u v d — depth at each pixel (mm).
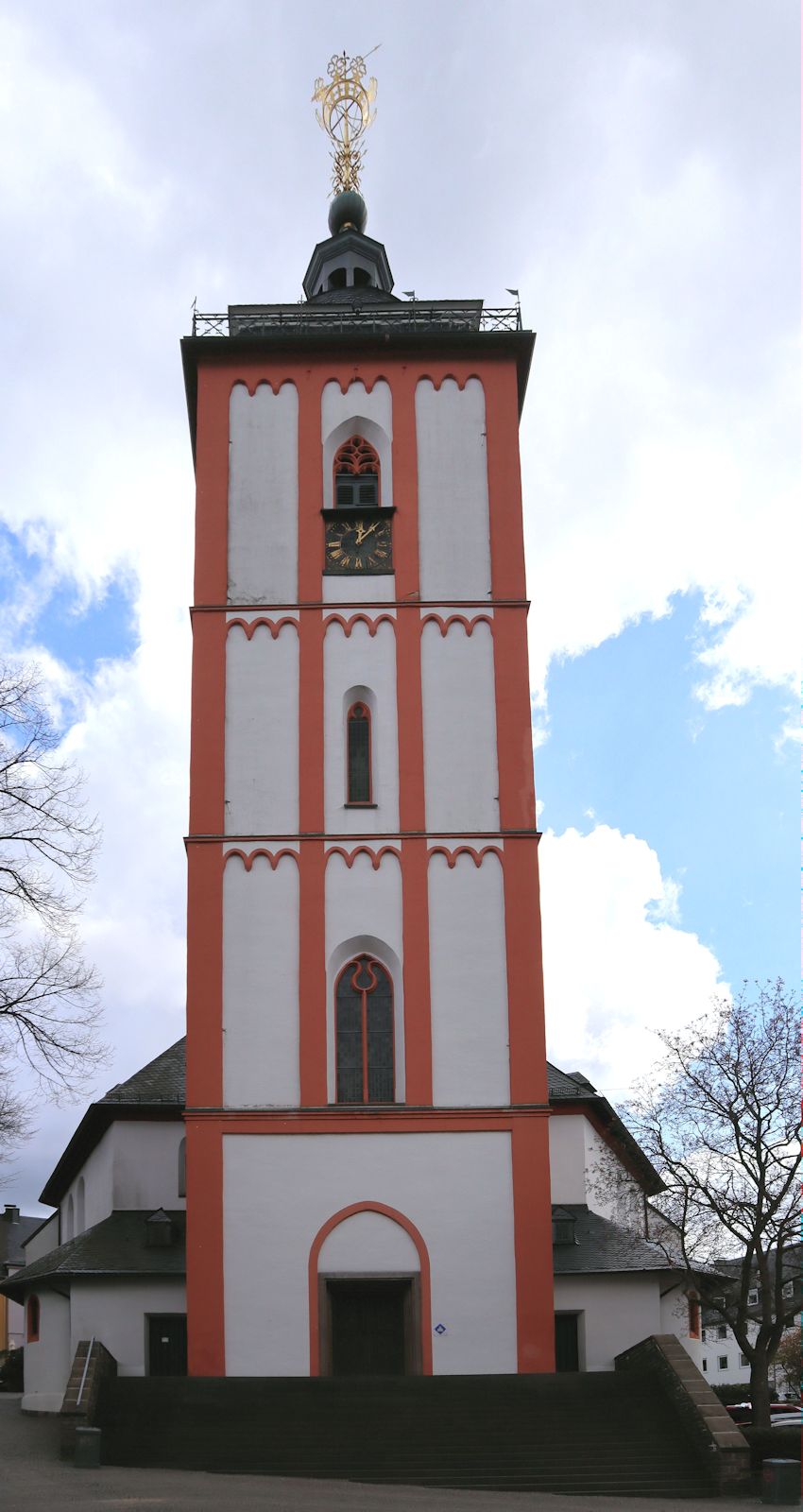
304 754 38656
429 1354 34469
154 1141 47406
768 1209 37281
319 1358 34438
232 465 41219
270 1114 35812
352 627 39781
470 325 43750
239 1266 34906
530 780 38625
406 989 36875
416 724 38938
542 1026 36719
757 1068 38188
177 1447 29391
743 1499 27250
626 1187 45250
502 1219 35375
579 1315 41594
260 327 43625
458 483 41219
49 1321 44625
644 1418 30594
